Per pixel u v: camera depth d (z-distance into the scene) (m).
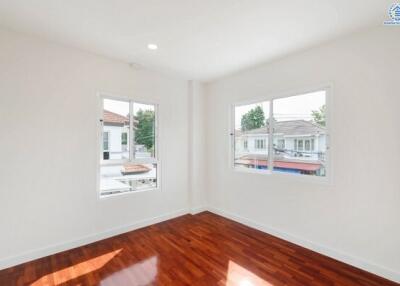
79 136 2.66
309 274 2.11
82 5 1.81
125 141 3.17
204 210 4.05
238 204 3.50
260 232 3.10
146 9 1.86
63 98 2.54
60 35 2.31
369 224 2.13
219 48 2.61
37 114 2.36
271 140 3.07
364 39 2.16
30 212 2.33
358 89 2.20
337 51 2.36
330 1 1.74
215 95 3.89
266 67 3.08
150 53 2.75
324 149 2.52
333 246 2.39
